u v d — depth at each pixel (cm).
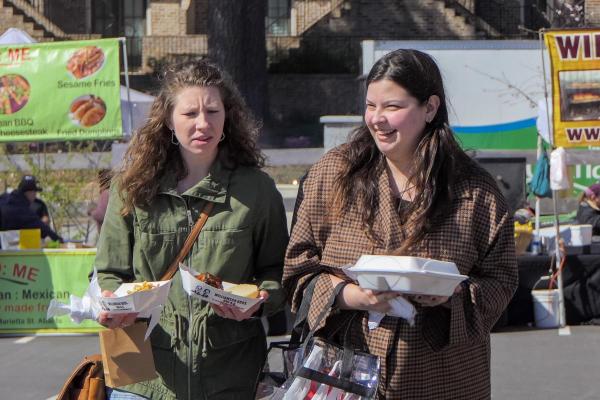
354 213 970
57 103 2792
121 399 1068
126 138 2994
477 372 979
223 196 1055
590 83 2555
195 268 1052
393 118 938
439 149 949
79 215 3891
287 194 4956
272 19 9938
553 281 2769
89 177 3903
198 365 1053
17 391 2200
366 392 941
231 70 7488
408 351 945
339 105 8925
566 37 2550
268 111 7888
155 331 1066
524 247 2792
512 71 4862
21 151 4416
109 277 1071
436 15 9275
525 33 9169
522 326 2752
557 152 2631
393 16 9288
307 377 955
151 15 9694
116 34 9794
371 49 4888
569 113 2569
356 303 929
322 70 9025
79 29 9688
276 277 1069
